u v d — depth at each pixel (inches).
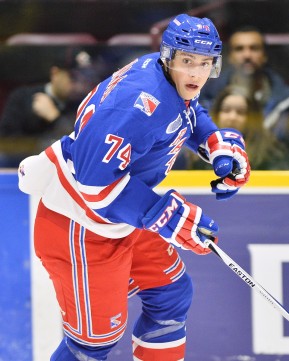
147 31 536.4
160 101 295.9
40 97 524.4
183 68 299.6
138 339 365.7
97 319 335.6
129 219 305.4
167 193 305.1
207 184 397.4
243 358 405.1
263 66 524.1
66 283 336.8
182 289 357.7
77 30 538.9
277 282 400.8
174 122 303.0
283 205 398.3
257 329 402.9
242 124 516.4
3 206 405.1
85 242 324.5
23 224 405.7
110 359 407.8
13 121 523.8
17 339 409.7
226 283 402.9
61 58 531.2
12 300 408.2
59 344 372.2
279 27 529.7
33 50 529.0
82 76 530.3
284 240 399.9
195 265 403.9
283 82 522.6
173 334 362.6
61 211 326.3
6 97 528.4
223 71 523.2
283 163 506.9
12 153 519.5
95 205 302.7
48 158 329.1
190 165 482.0
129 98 292.4
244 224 400.2
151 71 301.9
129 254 333.4
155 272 352.2
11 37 535.2
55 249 334.0
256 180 397.7
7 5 534.9
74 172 318.7
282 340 402.3
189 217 304.7
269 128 513.0
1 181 403.9
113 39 534.9
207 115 362.3
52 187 328.8
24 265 406.9
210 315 405.1
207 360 406.6
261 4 527.5
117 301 335.6
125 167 296.7
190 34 297.1
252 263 401.7
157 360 364.2
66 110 526.9
